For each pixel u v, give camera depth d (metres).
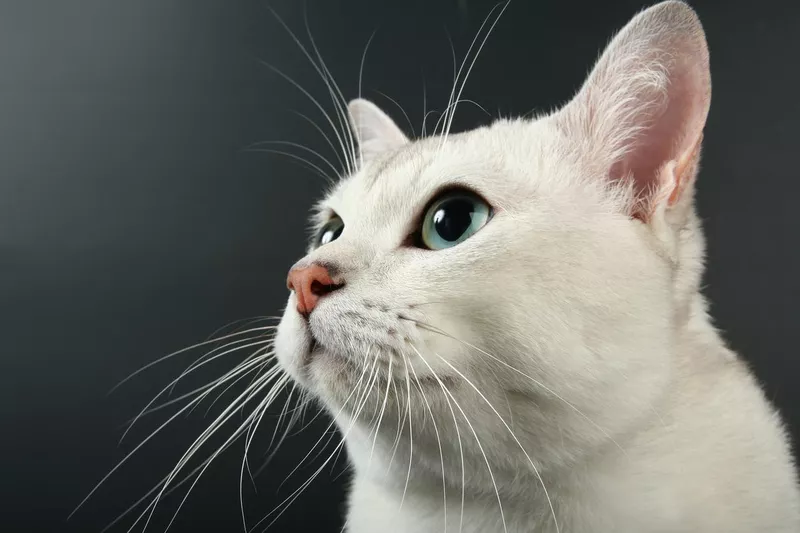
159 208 0.63
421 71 0.61
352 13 0.62
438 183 0.34
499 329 0.32
